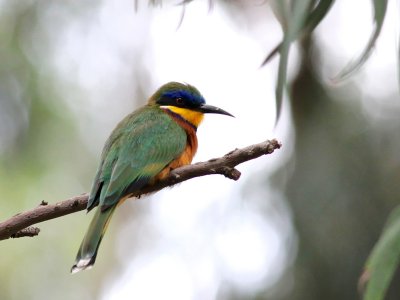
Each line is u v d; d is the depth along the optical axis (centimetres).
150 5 1015
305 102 1393
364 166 1279
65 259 1856
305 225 1266
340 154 1297
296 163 1325
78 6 1733
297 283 1253
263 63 798
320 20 822
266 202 1329
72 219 1870
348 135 1316
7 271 1820
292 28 762
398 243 787
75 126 1733
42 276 1839
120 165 963
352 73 816
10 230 782
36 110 1681
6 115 1667
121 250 2017
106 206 909
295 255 1270
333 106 1366
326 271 1240
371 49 793
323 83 1405
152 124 1039
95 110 1788
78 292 1886
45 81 1689
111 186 934
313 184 1281
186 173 889
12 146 1683
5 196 1705
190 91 1134
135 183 965
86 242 862
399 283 1237
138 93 1938
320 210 1262
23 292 1817
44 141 1703
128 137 1005
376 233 1239
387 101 1348
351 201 1258
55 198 1725
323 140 1324
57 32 1711
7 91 1664
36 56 1691
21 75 1675
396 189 1255
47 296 1834
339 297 1232
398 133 1299
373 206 1251
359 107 1348
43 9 1705
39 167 1709
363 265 1230
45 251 1845
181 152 1033
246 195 1354
